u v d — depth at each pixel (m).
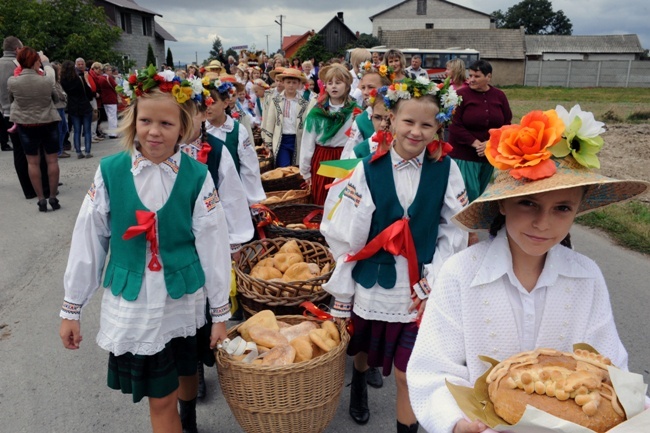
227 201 3.20
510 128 1.48
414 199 2.48
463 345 1.62
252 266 3.73
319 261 3.77
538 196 1.45
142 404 3.19
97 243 2.21
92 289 2.25
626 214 6.54
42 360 3.62
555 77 42.38
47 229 6.27
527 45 54.81
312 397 2.43
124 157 2.16
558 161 1.45
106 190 2.16
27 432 2.93
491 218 1.70
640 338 3.81
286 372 2.34
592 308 1.59
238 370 2.37
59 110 10.52
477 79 5.30
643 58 53.44
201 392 3.19
